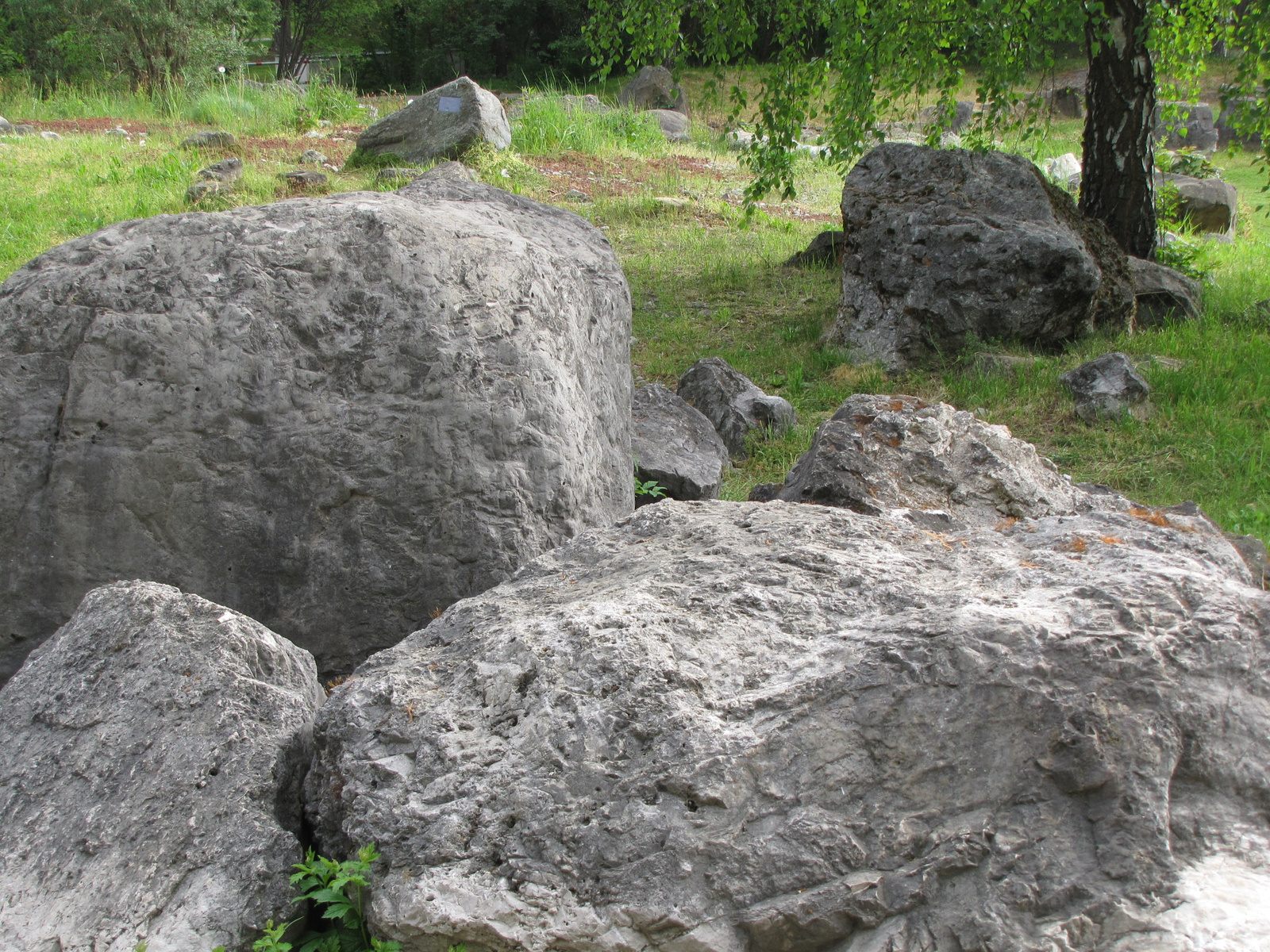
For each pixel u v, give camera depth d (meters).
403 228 4.15
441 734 2.45
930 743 2.24
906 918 2.07
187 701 2.79
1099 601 2.46
